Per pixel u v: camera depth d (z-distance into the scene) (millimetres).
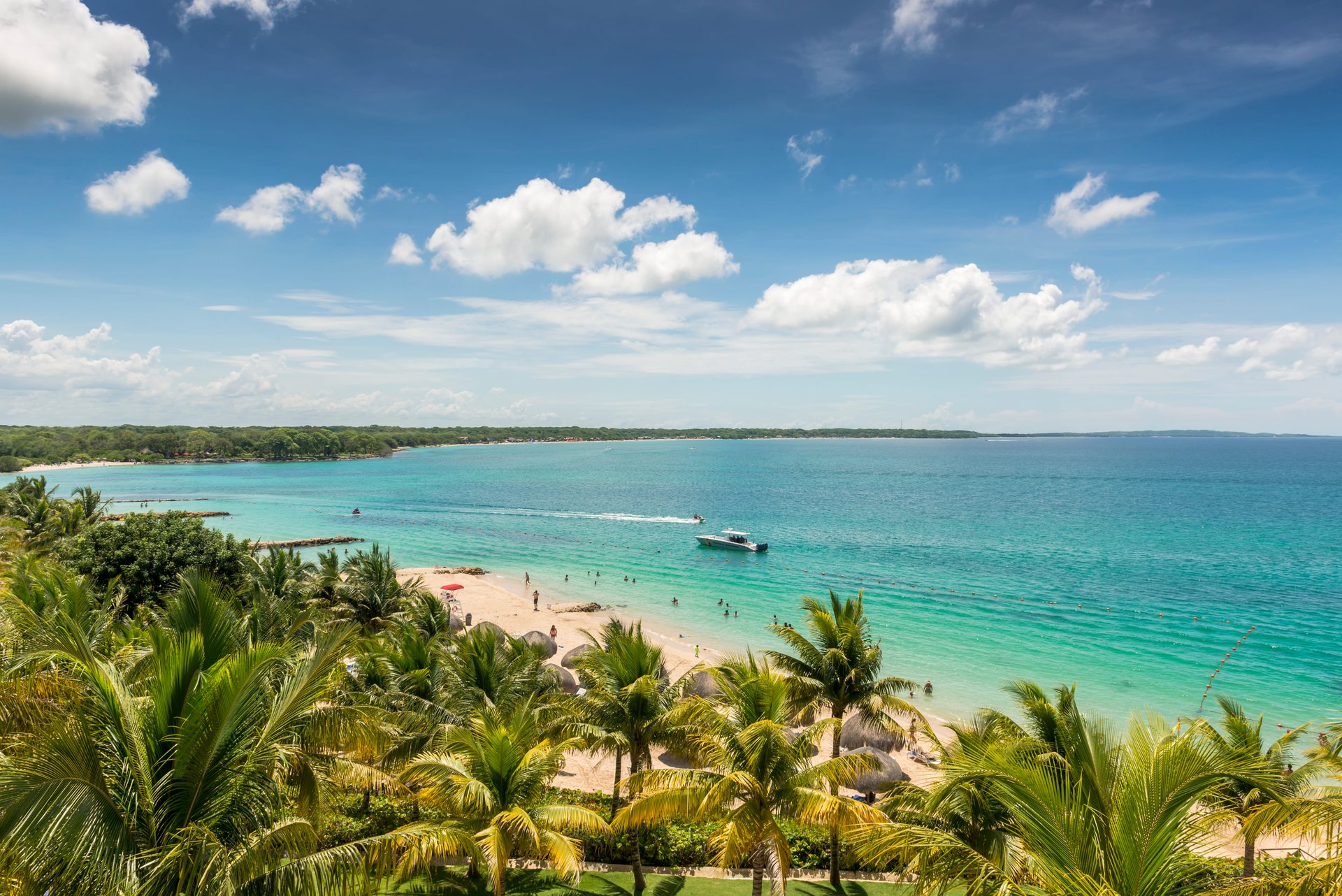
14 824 8227
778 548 97125
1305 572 78062
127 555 39500
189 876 9664
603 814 23312
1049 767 10570
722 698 20891
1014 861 13508
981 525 116562
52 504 67188
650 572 82375
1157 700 42156
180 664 10883
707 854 23094
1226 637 54719
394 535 112688
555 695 24703
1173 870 9539
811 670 25047
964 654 50719
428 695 24828
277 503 156625
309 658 12039
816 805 16078
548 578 79688
